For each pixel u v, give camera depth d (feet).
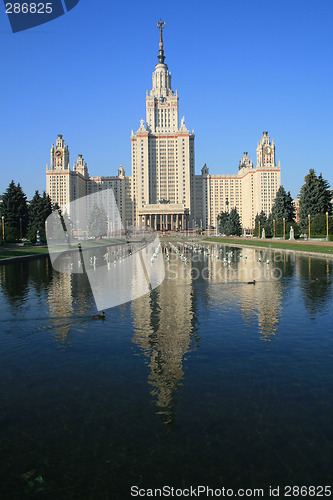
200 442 29.55
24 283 109.40
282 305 75.10
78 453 28.63
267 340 52.70
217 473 26.43
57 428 31.63
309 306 73.77
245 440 29.71
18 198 338.34
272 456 27.99
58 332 57.98
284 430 30.89
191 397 36.17
